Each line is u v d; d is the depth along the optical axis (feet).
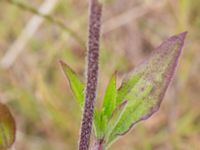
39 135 1.50
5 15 1.63
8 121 0.82
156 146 1.45
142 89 0.77
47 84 1.57
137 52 1.65
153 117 1.51
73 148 1.44
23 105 1.48
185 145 1.42
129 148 1.43
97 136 0.77
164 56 0.78
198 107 1.49
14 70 1.53
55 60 1.56
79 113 1.46
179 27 1.47
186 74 1.49
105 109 0.77
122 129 0.77
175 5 1.58
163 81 0.77
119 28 1.66
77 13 1.60
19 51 1.54
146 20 1.66
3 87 1.50
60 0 1.58
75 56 1.58
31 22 1.55
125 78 0.79
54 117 1.44
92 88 0.67
